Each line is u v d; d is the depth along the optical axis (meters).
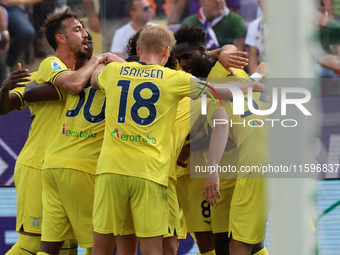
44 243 13.08
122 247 12.80
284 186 6.94
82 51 13.84
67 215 13.00
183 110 13.26
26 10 20.61
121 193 11.66
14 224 17.16
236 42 21.11
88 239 12.93
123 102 11.76
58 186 12.88
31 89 13.43
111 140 11.79
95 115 12.84
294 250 6.82
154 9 21.41
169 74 11.84
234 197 12.89
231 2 21.31
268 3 6.65
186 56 13.31
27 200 13.84
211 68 13.54
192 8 21.45
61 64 13.41
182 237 14.98
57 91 13.32
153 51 12.16
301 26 6.58
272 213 6.97
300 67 6.62
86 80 12.91
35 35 20.58
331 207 14.91
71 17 13.86
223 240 13.95
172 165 12.68
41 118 13.95
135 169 11.54
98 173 11.89
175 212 12.59
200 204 14.04
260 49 20.88
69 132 12.99
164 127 11.78
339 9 17.58
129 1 21.02
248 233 12.62
